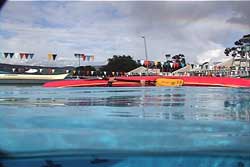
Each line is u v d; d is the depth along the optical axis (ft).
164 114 18.38
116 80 47.52
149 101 25.32
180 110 19.93
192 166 12.16
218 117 17.39
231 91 35.94
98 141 12.47
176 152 11.80
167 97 28.53
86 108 20.88
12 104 23.11
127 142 12.16
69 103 23.45
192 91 35.42
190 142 12.46
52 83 47.98
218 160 12.09
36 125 15.03
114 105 22.36
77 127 14.64
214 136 13.37
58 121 15.88
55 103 23.63
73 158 11.54
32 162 10.84
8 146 11.79
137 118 16.78
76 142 12.31
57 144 11.95
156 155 11.89
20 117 16.96
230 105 22.70
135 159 11.98
